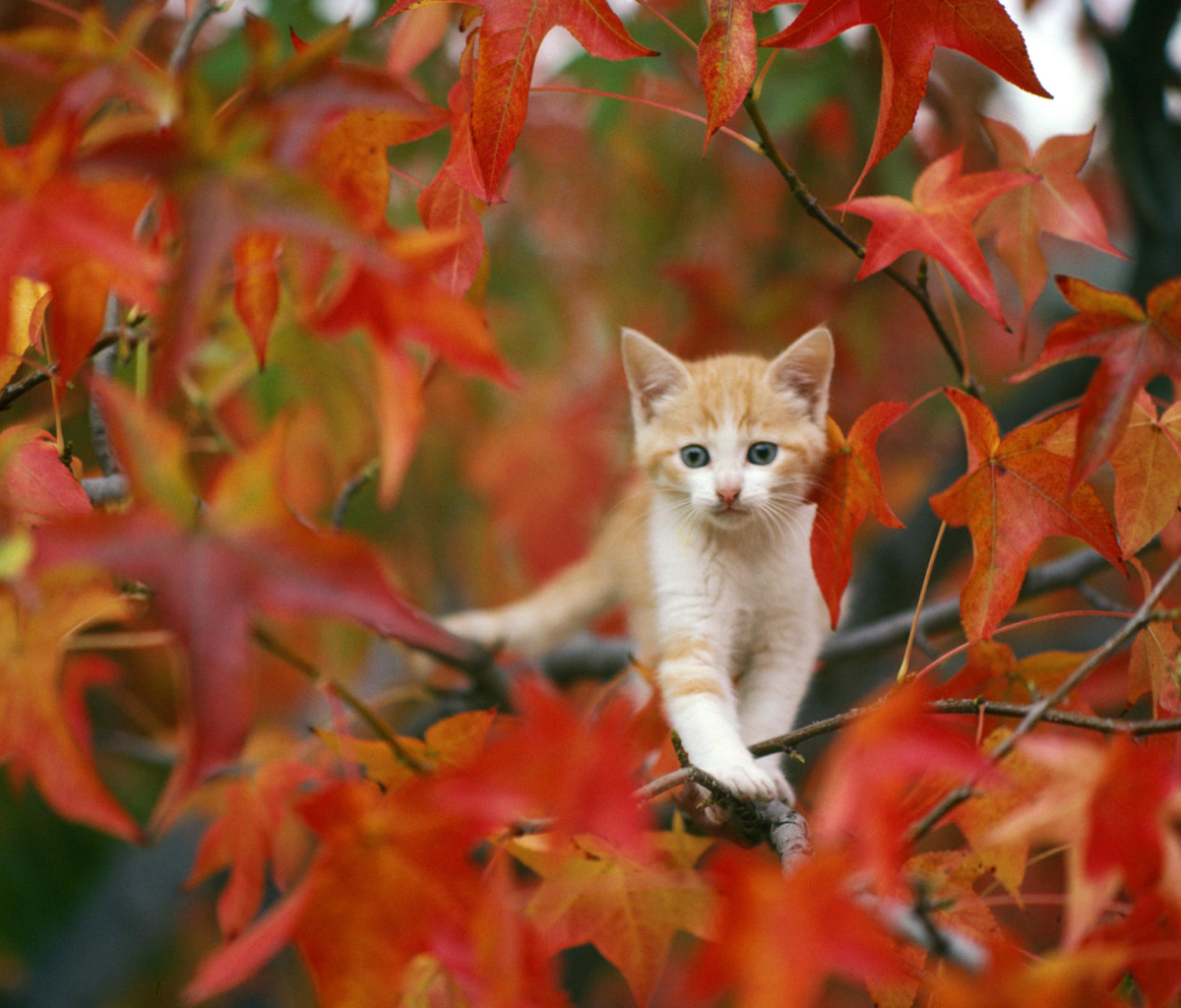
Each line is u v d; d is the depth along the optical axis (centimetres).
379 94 141
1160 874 140
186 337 126
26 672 170
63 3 461
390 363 142
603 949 203
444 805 143
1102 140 552
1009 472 226
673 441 391
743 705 380
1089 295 191
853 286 524
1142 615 188
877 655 434
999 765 183
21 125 470
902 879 172
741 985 127
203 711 124
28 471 203
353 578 133
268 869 444
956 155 248
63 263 157
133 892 494
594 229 625
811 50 457
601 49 210
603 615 472
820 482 292
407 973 184
